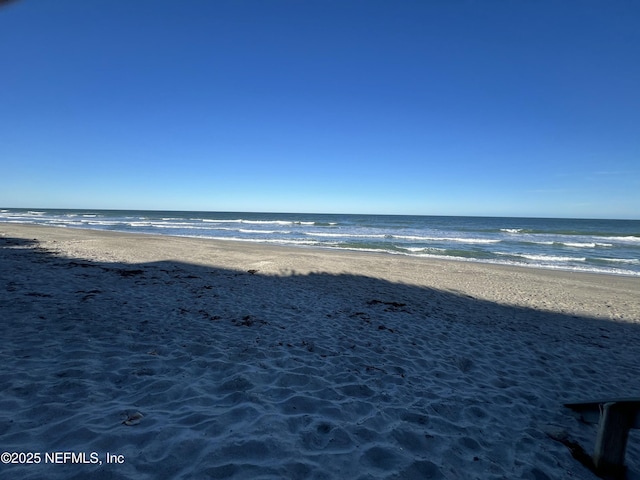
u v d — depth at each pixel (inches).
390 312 280.8
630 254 848.3
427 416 122.7
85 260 439.5
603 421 103.6
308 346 185.2
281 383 137.6
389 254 740.7
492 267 592.1
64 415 102.0
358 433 107.0
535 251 882.1
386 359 177.8
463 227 1884.8
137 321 200.1
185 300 262.5
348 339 203.9
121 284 302.5
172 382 129.6
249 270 440.8
